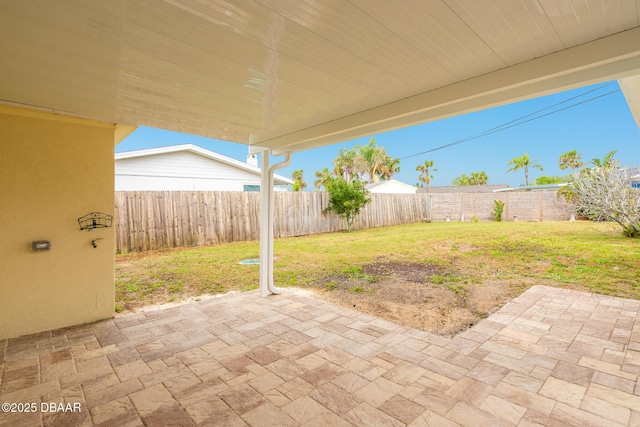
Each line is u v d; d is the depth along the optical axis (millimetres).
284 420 2023
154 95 2850
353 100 3066
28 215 3439
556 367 2613
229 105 3166
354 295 4711
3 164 3309
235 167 12359
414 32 1915
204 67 2328
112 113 3398
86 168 3768
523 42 2062
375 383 2430
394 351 2939
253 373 2590
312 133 3947
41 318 3492
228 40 1975
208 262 7012
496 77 2473
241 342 3172
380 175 28109
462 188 34125
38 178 3490
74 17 1691
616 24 1878
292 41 1986
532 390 2311
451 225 14016
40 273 3496
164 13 1671
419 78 2586
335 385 2410
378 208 14312
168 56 2141
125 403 2211
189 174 11297
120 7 1610
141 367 2699
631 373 2504
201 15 1700
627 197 8578
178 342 3186
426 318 3756
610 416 2021
